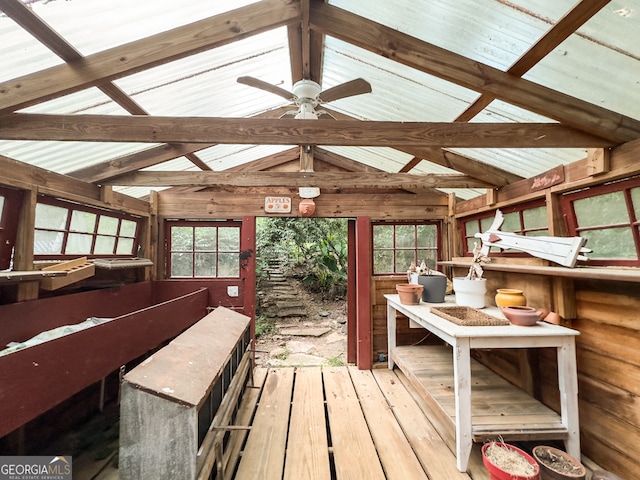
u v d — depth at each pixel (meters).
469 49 1.68
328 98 2.10
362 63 2.09
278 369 3.52
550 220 2.20
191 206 3.58
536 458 1.65
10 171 1.83
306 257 7.42
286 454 1.97
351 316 3.92
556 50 1.43
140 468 1.19
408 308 2.67
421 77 1.95
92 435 2.18
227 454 1.73
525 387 2.40
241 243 3.61
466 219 3.51
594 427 1.88
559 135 1.75
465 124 1.77
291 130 1.74
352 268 3.98
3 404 1.17
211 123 1.70
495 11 1.39
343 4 1.71
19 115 1.60
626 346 1.69
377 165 3.76
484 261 2.72
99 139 1.64
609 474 1.60
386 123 1.77
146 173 2.72
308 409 2.56
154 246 3.48
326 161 3.89
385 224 3.87
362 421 2.38
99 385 2.55
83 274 2.21
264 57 2.16
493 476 1.57
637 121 1.66
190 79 2.04
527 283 2.47
